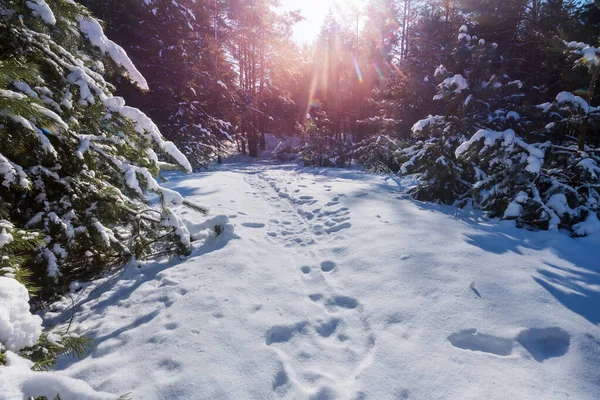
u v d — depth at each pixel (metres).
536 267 3.30
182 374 2.00
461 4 14.94
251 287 3.09
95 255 3.62
